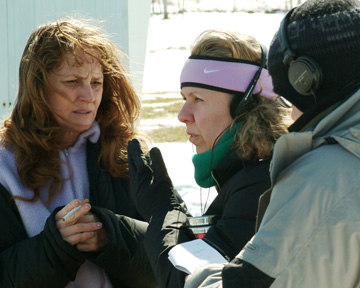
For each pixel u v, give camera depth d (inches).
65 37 80.1
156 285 83.0
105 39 85.2
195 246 60.6
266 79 70.6
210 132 71.6
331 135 47.8
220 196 67.5
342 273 45.9
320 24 49.3
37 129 80.9
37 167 80.1
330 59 48.9
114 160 85.9
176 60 961.5
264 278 47.3
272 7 1445.6
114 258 77.0
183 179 257.0
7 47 229.1
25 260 73.7
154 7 1469.0
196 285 54.6
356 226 45.0
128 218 80.7
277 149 49.5
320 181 46.8
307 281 46.3
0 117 228.7
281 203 48.6
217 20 1320.1
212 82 70.0
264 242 48.1
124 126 89.2
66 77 80.1
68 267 74.4
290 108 71.4
